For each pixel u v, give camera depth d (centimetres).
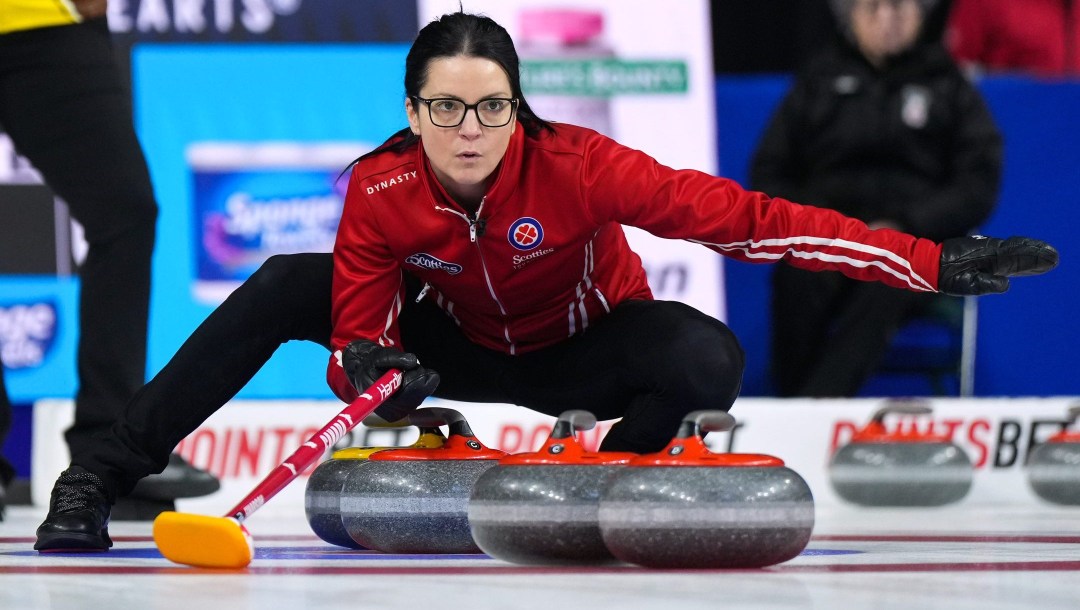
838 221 905
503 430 1802
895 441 1752
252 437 1814
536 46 2195
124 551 1021
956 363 2172
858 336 2072
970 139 2136
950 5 2217
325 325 1026
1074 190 2312
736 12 2531
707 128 2231
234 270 2119
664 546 781
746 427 1864
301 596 692
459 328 1041
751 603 646
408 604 652
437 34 884
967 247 880
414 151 945
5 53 1491
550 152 915
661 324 949
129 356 1517
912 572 803
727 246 914
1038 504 1905
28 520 1526
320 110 2152
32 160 1530
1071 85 2325
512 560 841
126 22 2111
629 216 918
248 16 2144
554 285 971
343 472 1003
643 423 951
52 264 2069
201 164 2116
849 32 2173
